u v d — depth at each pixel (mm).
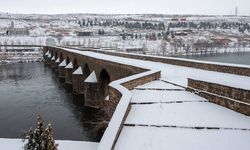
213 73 26109
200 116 14562
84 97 48750
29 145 12453
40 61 123625
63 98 50000
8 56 128625
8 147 17312
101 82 41344
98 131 33562
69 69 63656
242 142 11602
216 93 17266
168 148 11133
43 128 12602
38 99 49562
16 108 43688
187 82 21203
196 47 169250
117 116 13281
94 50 67625
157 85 21516
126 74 28734
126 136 12211
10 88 59906
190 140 11852
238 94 15656
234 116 14625
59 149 16094
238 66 24594
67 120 37969
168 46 180500
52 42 171125
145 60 41094
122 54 49625
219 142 11641
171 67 32031
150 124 13469
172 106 16266
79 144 16859
